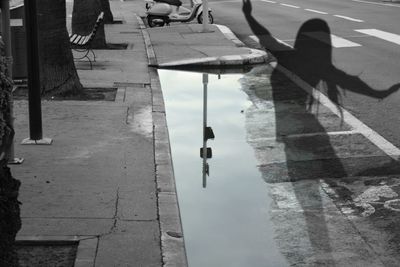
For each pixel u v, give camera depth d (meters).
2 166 3.40
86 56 13.76
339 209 5.70
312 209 5.73
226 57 14.20
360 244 4.98
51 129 8.02
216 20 24.06
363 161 7.03
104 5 23.34
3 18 5.99
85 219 5.20
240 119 9.22
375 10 25.98
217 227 5.41
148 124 8.38
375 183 6.32
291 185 6.39
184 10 26.12
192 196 6.20
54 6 9.73
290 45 16.83
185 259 4.56
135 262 4.48
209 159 7.37
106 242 4.78
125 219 5.23
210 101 10.50
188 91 11.38
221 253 4.90
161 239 4.87
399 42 16.77
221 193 6.25
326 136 8.12
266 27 21.11
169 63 13.75
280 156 7.36
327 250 4.89
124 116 8.80
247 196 6.14
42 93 9.98
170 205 5.56
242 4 31.56
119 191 5.88
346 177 6.54
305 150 7.55
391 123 8.65
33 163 6.64
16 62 10.65
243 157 7.39
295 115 9.32
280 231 5.28
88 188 5.94
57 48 9.91
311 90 11.06
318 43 16.92
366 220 5.44
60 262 4.48
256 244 5.05
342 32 18.98
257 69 13.50
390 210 5.63
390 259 4.71
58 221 5.15
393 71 12.61
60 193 5.79
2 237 3.34
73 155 6.96
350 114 9.23
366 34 18.38
